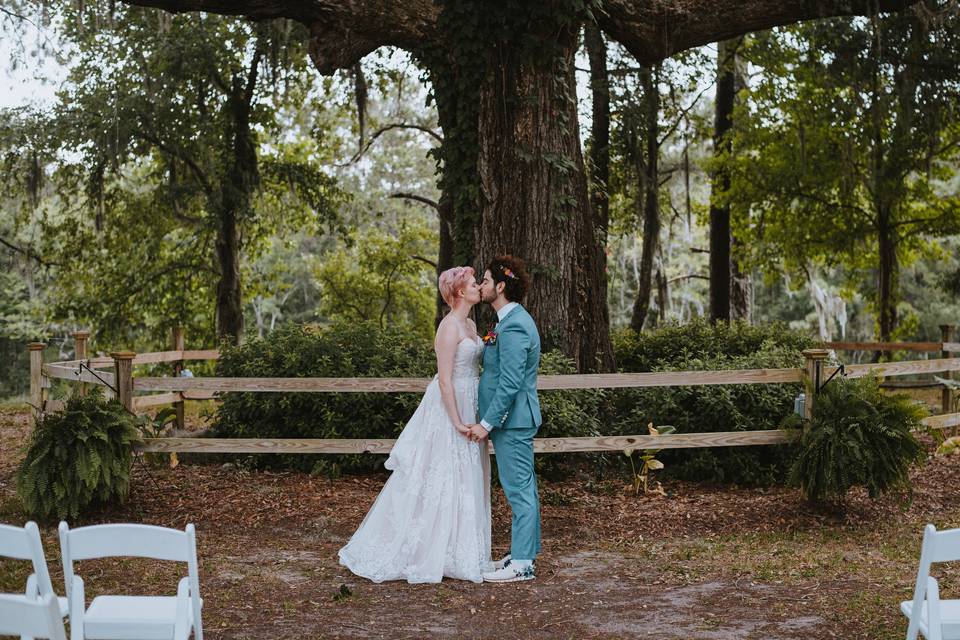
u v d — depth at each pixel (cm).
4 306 3550
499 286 641
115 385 846
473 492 634
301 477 957
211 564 657
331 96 2467
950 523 813
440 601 575
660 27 1174
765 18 1185
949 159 2439
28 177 2170
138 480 898
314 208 2527
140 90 2127
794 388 995
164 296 2642
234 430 1020
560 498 877
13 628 320
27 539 358
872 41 1805
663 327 1471
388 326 1130
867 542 757
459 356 640
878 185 2111
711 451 977
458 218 1144
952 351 1405
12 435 1332
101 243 2508
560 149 1100
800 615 544
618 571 653
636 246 3916
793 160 2348
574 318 1112
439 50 1160
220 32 2191
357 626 523
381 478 965
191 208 2409
